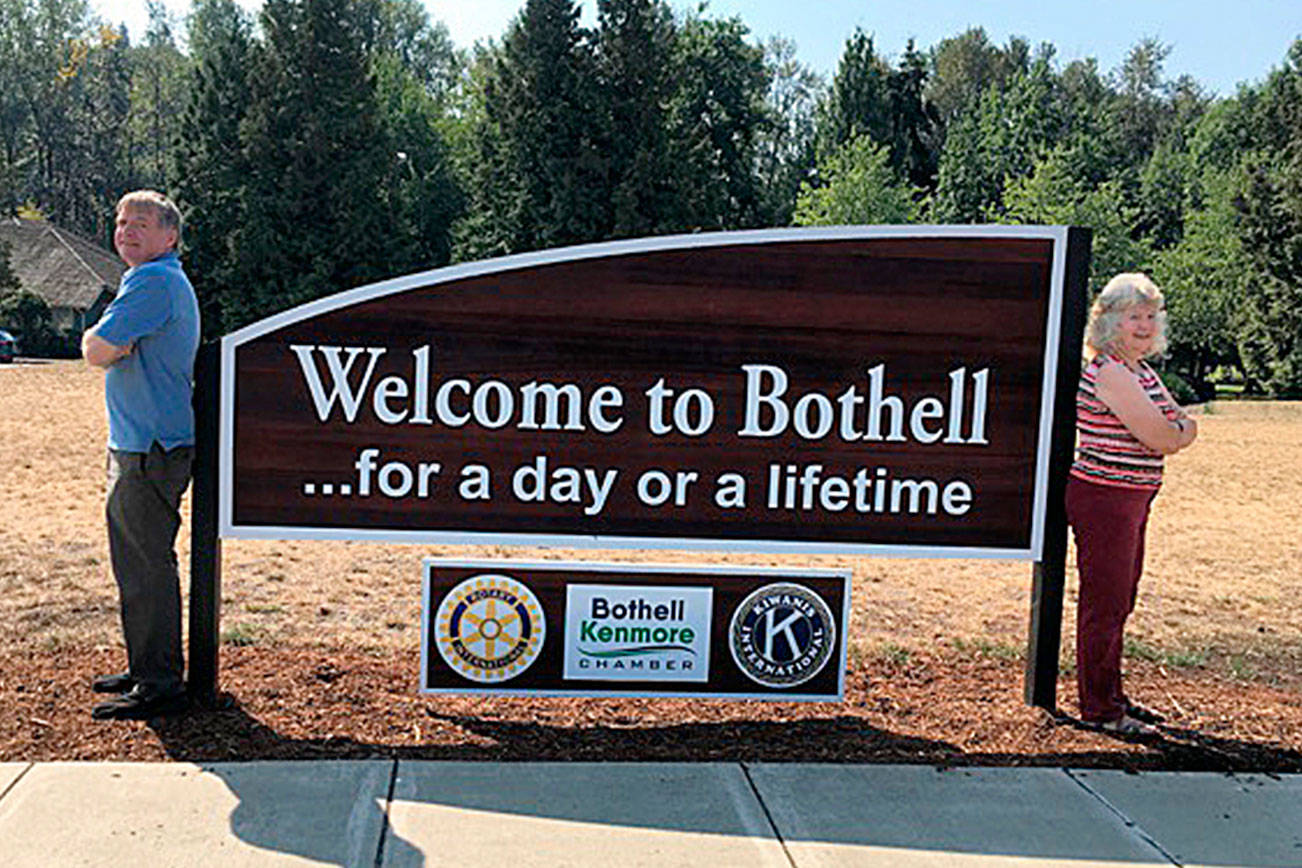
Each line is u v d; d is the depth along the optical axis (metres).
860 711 5.17
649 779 4.24
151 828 3.69
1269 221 48.25
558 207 43.62
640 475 4.88
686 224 44.09
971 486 5.00
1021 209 49.88
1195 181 65.00
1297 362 47.09
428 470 4.82
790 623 4.93
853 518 4.96
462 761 4.35
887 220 52.75
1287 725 5.15
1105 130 69.94
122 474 4.52
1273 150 55.78
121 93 91.00
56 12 85.31
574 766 4.34
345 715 4.83
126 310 4.37
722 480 4.90
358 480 4.80
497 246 45.31
